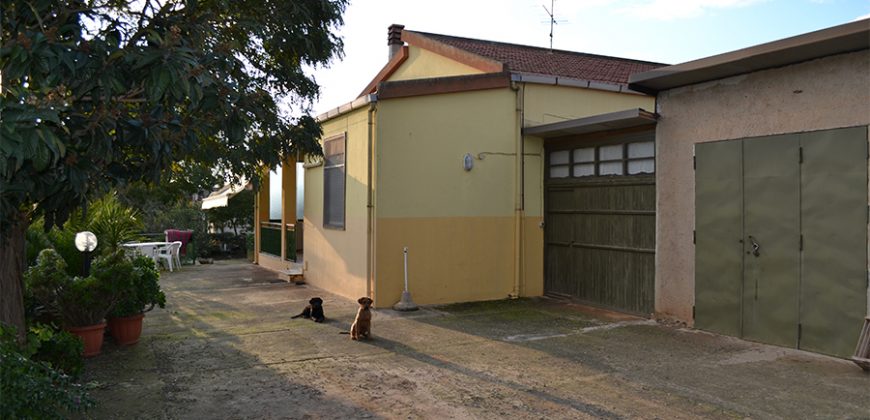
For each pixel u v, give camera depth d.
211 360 6.54
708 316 7.86
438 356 6.76
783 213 7.01
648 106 11.92
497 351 6.97
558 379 5.88
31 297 6.40
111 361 6.47
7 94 3.50
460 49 12.59
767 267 7.17
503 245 10.59
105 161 4.11
